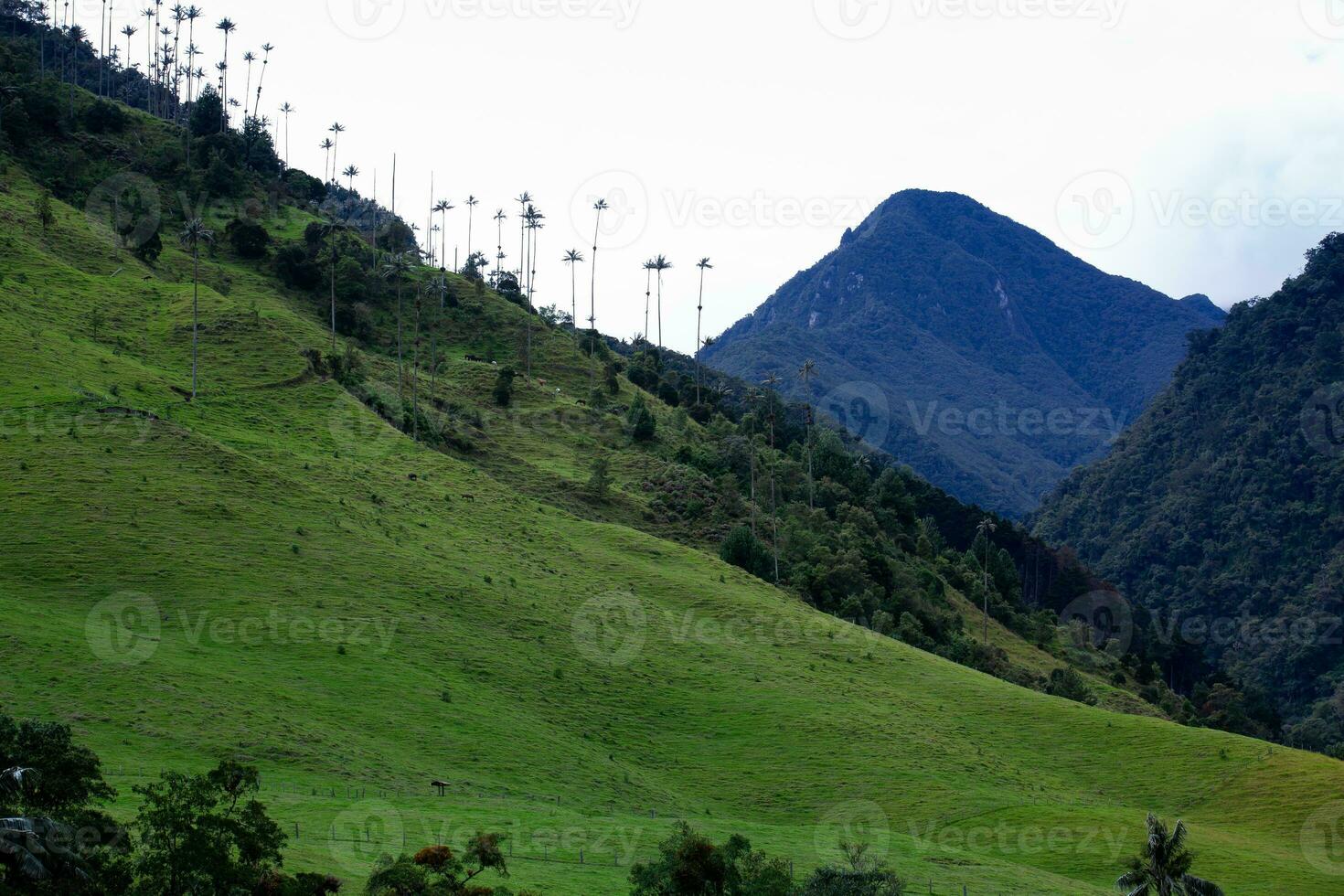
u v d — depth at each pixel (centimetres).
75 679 7556
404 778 7462
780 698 10956
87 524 10075
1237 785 10319
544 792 7881
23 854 4091
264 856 4778
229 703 7800
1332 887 8294
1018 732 11519
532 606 11556
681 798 8662
